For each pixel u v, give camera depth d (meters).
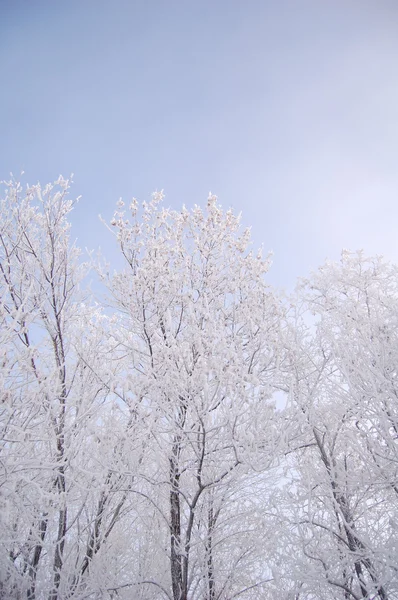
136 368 6.86
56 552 5.65
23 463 4.68
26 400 5.18
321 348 7.26
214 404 5.68
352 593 5.60
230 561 7.09
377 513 6.58
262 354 6.64
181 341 6.40
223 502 6.39
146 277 6.91
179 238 7.78
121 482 6.01
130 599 6.29
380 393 5.99
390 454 6.03
